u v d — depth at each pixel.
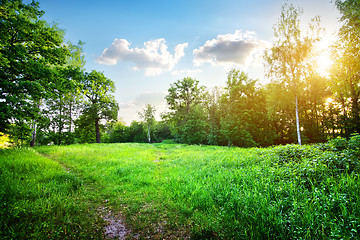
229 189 5.23
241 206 4.28
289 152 8.19
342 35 10.73
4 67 10.75
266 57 16.69
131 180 7.06
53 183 6.20
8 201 4.36
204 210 4.47
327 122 24.06
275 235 3.28
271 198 4.45
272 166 7.11
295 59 15.26
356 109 19.58
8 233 3.21
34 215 3.94
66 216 4.10
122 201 5.16
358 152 5.80
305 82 15.75
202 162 10.15
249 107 28.14
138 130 60.94
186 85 36.53
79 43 19.34
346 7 10.16
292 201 4.06
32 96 11.55
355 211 3.31
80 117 30.03
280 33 16.00
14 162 8.30
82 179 7.30
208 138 32.41
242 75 28.59
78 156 12.23
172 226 3.85
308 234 3.04
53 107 26.33
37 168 7.87
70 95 17.09
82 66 20.19
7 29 10.84
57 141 27.72
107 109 31.80
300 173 5.30
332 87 12.20
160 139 60.00
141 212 4.52
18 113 11.02
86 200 5.21
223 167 8.15
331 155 5.81
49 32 12.78
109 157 12.56
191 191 5.55
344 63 10.74
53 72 11.75
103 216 4.31
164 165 10.33
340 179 4.52
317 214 3.42
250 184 5.57
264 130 27.56
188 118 34.44
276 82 16.66
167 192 5.77
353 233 2.87
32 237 3.24
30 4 11.98
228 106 28.44
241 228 3.57
